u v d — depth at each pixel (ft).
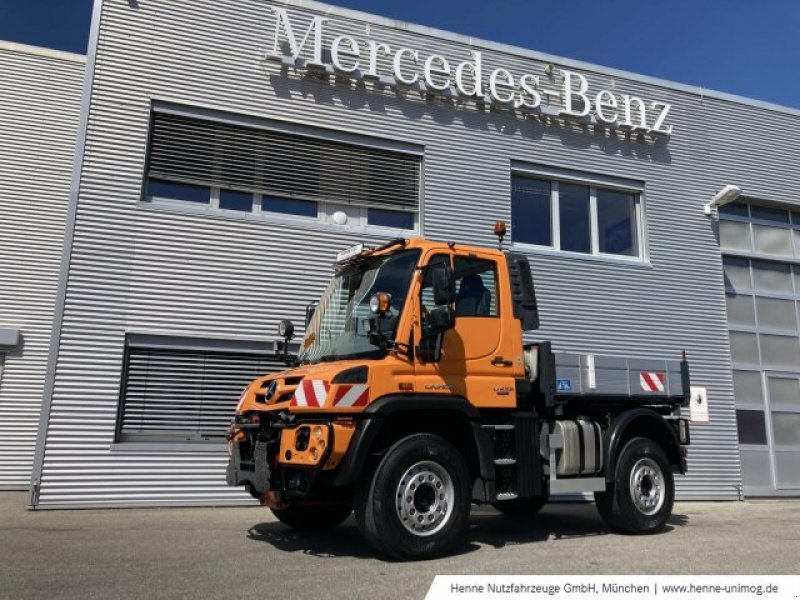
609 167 44.37
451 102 40.78
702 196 46.68
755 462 44.80
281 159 37.11
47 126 46.21
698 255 45.68
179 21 35.99
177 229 34.27
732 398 44.39
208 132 36.01
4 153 45.03
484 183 40.81
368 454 20.77
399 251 23.49
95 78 34.14
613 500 25.90
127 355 32.89
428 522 20.59
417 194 39.68
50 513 29.60
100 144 33.68
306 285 36.11
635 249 45.19
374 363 20.79
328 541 23.82
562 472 24.52
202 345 34.09
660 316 43.68
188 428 33.40
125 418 32.48
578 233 43.60
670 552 22.25
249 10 37.27
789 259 49.29
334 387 19.77
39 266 44.27
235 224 35.35
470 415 21.66
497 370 23.20
